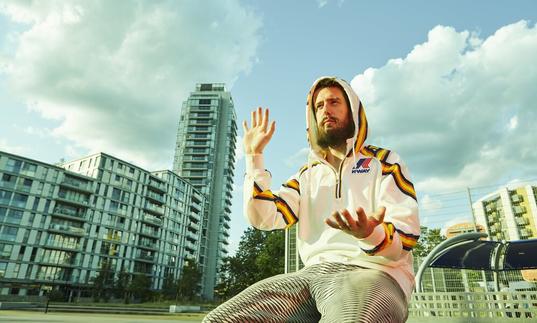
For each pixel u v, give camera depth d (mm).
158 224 76625
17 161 57312
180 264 83375
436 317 9703
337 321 757
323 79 1458
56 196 60656
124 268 66938
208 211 101938
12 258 53938
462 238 9820
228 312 1002
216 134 111625
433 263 12641
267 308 1008
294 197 1431
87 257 62594
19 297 47438
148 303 52625
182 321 19000
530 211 62250
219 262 100750
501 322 8688
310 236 1314
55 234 59812
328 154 1445
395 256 891
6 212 54688
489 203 69625
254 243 51188
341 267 1030
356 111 1350
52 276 58062
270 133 1382
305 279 1038
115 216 68375
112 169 69625
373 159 1276
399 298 908
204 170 105688
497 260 11469
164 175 82375
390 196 1081
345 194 1267
